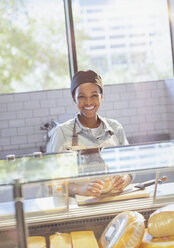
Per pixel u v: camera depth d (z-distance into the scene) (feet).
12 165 3.99
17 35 14.75
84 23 15.07
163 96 15.57
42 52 14.92
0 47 14.69
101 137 6.28
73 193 4.14
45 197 3.86
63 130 6.26
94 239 3.83
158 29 15.51
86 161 4.08
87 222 4.04
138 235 3.75
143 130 15.43
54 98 14.73
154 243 3.79
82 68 15.10
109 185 4.17
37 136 14.61
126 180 4.28
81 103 6.20
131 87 15.30
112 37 15.28
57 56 15.02
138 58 15.52
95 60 15.23
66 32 14.97
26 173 3.60
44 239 3.81
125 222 3.82
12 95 14.49
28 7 14.75
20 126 14.56
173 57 15.52
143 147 4.70
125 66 15.46
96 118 6.35
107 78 15.31
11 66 14.76
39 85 14.90
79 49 15.10
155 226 3.87
